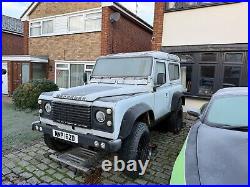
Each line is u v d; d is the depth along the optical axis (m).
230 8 7.46
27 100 8.78
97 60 5.41
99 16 10.80
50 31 12.66
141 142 3.80
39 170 3.85
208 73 8.09
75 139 3.46
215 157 2.35
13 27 18.34
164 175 3.79
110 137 3.25
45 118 4.02
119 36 11.28
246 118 3.26
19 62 12.48
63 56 12.17
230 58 7.62
